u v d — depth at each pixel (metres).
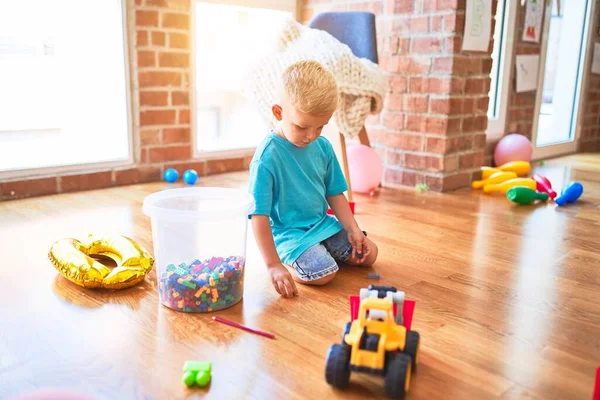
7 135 2.51
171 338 1.21
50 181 2.54
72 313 1.32
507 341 1.22
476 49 2.76
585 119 4.45
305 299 1.43
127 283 1.46
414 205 2.49
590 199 2.67
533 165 3.74
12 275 1.56
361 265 1.68
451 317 1.33
